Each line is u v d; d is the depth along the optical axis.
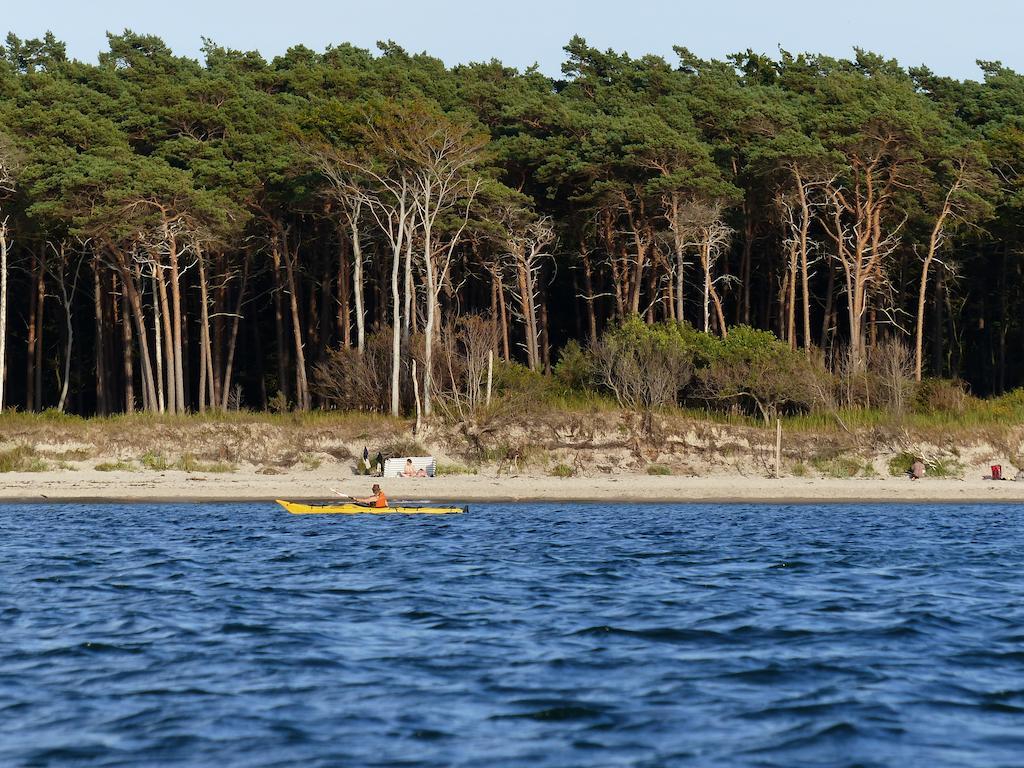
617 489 59.34
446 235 79.19
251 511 53.56
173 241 72.38
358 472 64.19
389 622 26.28
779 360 68.81
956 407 69.19
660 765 16.06
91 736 17.52
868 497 58.56
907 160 76.69
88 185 70.44
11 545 40.78
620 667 21.77
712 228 76.94
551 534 44.88
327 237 85.69
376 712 18.70
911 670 21.55
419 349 70.25
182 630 25.31
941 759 16.34
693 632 25.03
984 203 75.31
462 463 65.06
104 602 29.08
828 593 30.58
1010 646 23.67
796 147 73.81
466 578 33.25
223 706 19.08
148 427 66.06
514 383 70.06
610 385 69.81
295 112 83.62
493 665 21.88
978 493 58.59
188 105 81.06
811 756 16.45
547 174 80.50
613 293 85.62
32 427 65.56
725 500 58.59
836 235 84.75
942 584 32.25
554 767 16.00
